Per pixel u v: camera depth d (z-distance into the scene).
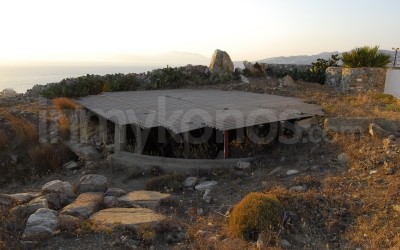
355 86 19.31
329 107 14.00
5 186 12.83
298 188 8.20
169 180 9.95
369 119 11.17
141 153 12.56
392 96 16.81
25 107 19.22
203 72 23.72
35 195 8.84
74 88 20.48
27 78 194.12
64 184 9.05
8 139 15.48
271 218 6.58
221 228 7.22
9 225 6.92
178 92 18.77
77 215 7.57
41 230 6.69
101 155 13.30
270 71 25.62
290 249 6.12
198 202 8.73
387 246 5.91
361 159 9.46
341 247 6.07
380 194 7.52
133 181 10.75
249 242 6.44
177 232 6.93
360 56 21.05
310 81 22.94
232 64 24.23
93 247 6.32
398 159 8.95
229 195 8.91
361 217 6.78
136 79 21.80
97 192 9.16
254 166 10.66
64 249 6.27
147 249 6.34
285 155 11.03
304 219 6.91
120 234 6.71
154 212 7.72
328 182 8.36
